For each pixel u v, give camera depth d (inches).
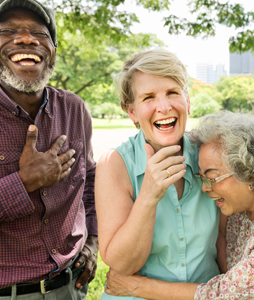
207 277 71.6
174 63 62.9
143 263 64.4
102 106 2154.3
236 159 61.2
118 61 935.0
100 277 150.9
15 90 75.2
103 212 66.2
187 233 68.9
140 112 66.2
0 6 70.9
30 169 71.5
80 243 86.2
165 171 58.9
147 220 60.3
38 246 74.7
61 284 79.0
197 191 71.0
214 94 2137.1
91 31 314.2
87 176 99.5
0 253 70.8
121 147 72.8
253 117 67.0
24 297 73.1
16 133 74.0
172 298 65.4
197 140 68.6
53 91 84.7
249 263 60.6
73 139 86.7
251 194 64.7
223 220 77.0
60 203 79.0
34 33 74.8
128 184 69.4
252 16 285.7
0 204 68.5
